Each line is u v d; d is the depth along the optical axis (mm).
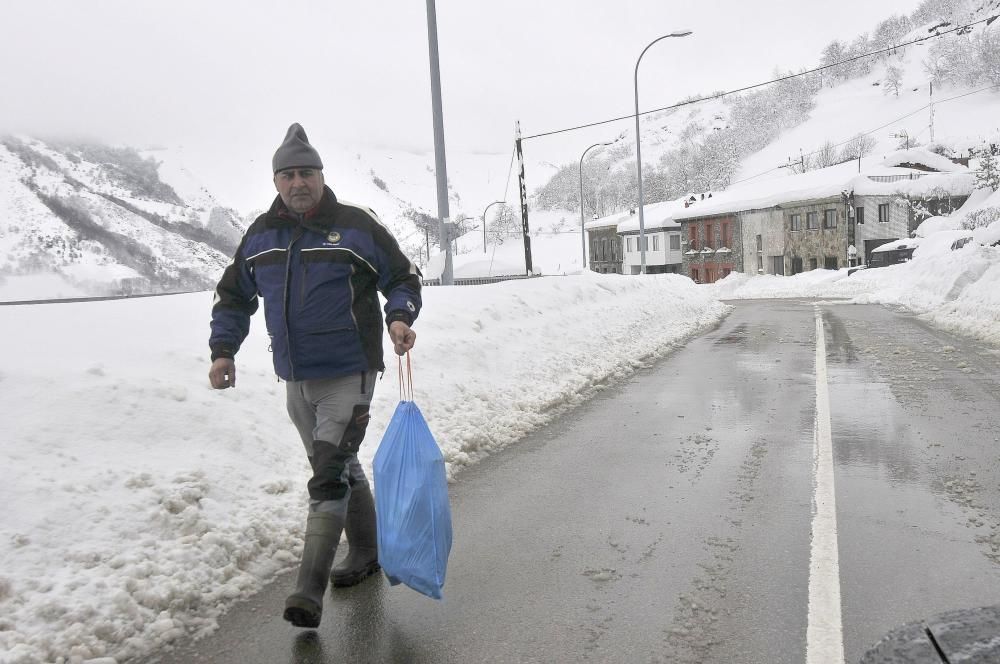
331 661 3029
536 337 10578
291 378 3438
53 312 6512
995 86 177000
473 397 7523
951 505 4738
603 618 3334
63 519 3652
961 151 71188
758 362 11641
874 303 25453
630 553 4098
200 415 4941
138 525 3828
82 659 2986
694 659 2955
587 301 14641
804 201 61344
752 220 68000
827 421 7312
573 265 123125
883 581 3637
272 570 3963
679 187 175000
